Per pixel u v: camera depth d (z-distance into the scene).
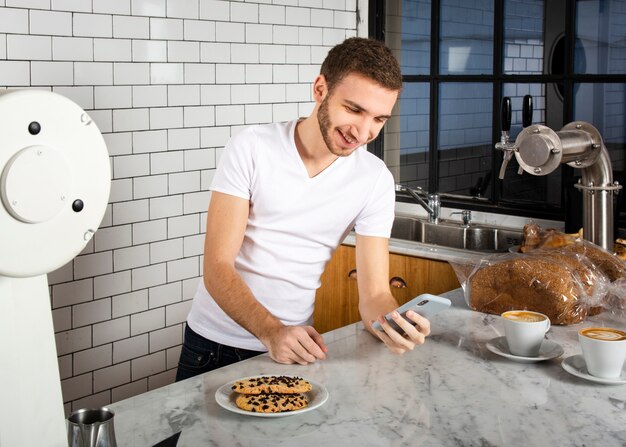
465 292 2.34
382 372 1.78
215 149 3.66
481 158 3.99
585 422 1.52
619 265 2.41
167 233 3.53
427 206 3.95
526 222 3.75
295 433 1.45
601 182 2.85
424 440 1.43
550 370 1.82
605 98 3.50
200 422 1.50
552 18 3.61
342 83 1.83
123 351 3.44
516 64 3.79
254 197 2.09
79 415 1.24
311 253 2.18
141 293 3.47
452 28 4.01
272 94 3.88
